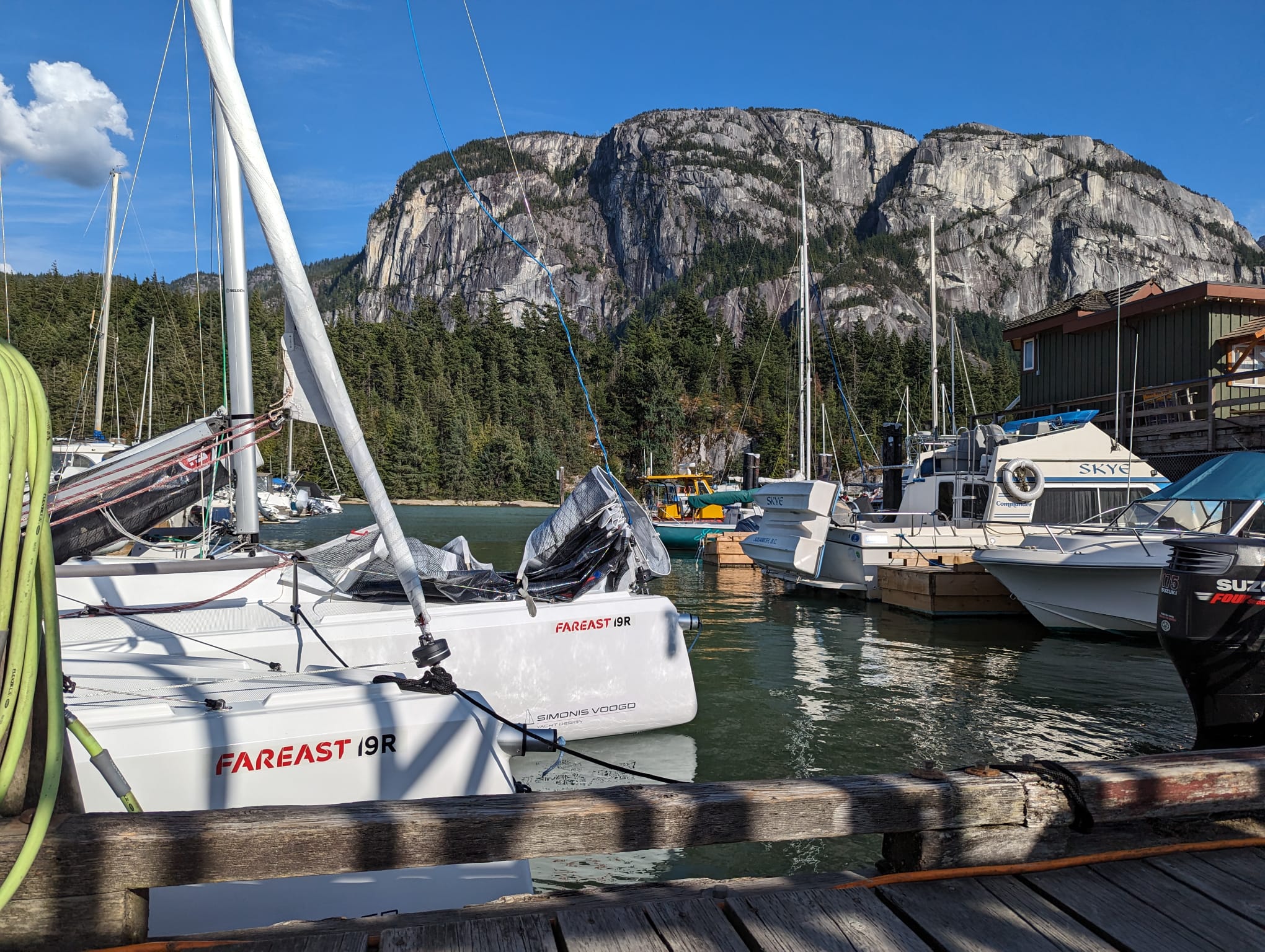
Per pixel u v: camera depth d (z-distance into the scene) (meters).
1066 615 11.05
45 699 1.98
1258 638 5.32
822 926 2.36
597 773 5.79
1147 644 10.72
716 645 10.72
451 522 43.69
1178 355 17.02
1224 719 5.47
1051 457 14.16
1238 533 6.17
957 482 15.14
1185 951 2.26
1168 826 2.94
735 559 20.81
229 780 3.17
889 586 13.97
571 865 4.49
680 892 2.69
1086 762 2.92
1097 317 18.47
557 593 6.43
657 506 31.19
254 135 3.25
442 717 3.44
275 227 3.32
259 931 2.35
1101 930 2.35
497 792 3.40
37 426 1.96
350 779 3.29
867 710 7.48
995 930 2.36
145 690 3.80
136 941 2.10
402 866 2.21
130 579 6.27
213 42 3.14
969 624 12.21
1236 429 13.97
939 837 2.67
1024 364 21.23
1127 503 13.41
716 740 6.56
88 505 6.01
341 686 3.68
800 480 15.89
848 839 4.84
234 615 5.93
